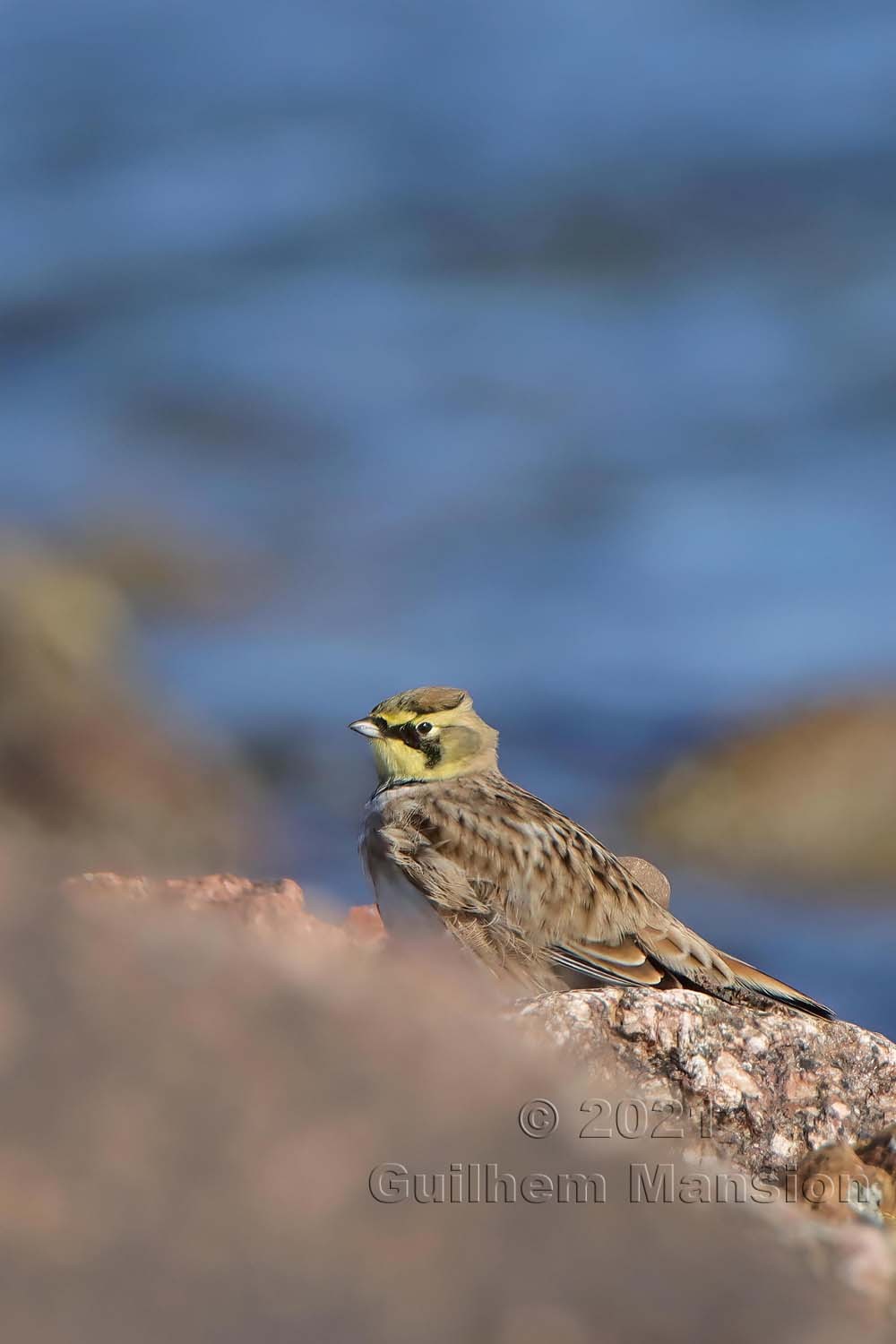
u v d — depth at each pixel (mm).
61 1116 3352
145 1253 3195
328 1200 3373
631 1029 6383
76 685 21750
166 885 6211
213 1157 3357
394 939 7570
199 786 21031
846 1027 6676
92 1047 3490
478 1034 4105
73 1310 3096
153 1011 3619
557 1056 5625
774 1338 3625
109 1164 3311
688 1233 3781
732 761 21906
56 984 3607
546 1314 3367
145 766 20922
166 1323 3105
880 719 21859
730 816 21188
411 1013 4000
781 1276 3826
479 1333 3303
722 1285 3684
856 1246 4379
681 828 21328
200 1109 3441
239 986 3775
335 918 8641
